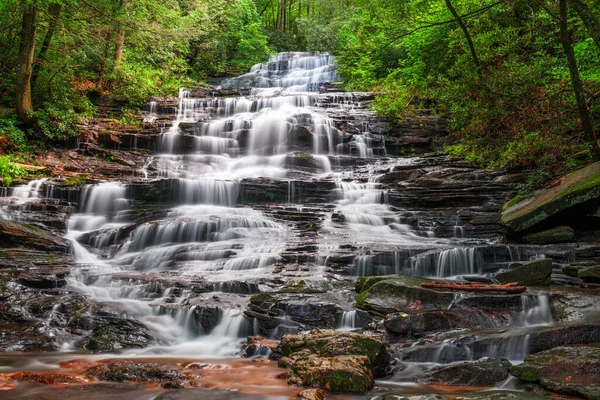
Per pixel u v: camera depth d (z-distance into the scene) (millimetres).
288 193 14984
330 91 25922
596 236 10812
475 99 13664
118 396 5031
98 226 13539
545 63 13570
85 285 9320
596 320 6594
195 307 7852
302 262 10242
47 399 4891
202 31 28109
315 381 5328
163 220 12648
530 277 8594
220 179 15344
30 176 14898
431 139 18906
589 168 11320
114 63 21422
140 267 10953
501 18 16859
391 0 22656
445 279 9336
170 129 18953
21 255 10594
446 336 6539
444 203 13875
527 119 12977
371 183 15289
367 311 7594
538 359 5527
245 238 11945
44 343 7109
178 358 6668
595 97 12953
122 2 20125
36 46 18812
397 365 6156
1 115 17344
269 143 18812
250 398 4961
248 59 32875
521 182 13656
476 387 5453
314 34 36188
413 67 21906
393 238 11969
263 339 7125
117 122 19188
